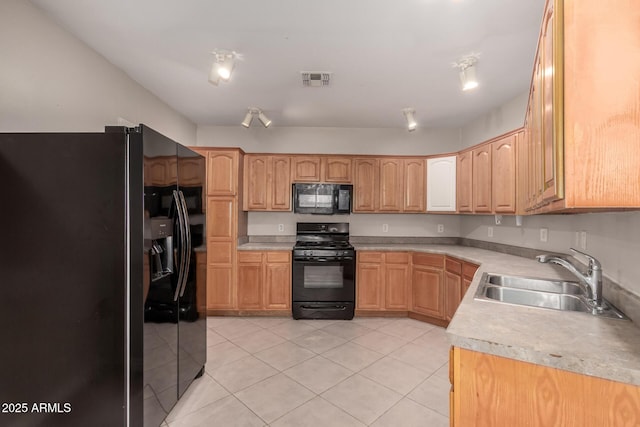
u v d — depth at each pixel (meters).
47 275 1.53
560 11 0.81
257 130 4.31
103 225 1.53
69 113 2.10
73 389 1.54
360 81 2.79
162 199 1.76
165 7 1.83
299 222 4.29
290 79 2.77
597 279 1.51
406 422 1.86
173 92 3.09
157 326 1.70
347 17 1.90
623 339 1.13
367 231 4.35
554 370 1.02
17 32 1.73
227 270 3.72
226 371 2.44
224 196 3.70
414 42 2.17
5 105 1.68
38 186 1.53
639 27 0.78
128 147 1.54
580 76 0.80
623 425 0.93
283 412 1.95
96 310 1.53
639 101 0.78
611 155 0.79
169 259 1.89
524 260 2.82
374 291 3.76
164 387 1.77
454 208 3.71
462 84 2.51
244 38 2.15
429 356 2.71
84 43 2.22
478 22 1.93
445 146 4.29
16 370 1.54
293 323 3.53
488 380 1.12
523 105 3.03
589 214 2.00
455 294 3.25
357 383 2.28
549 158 0.97
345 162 4.04
